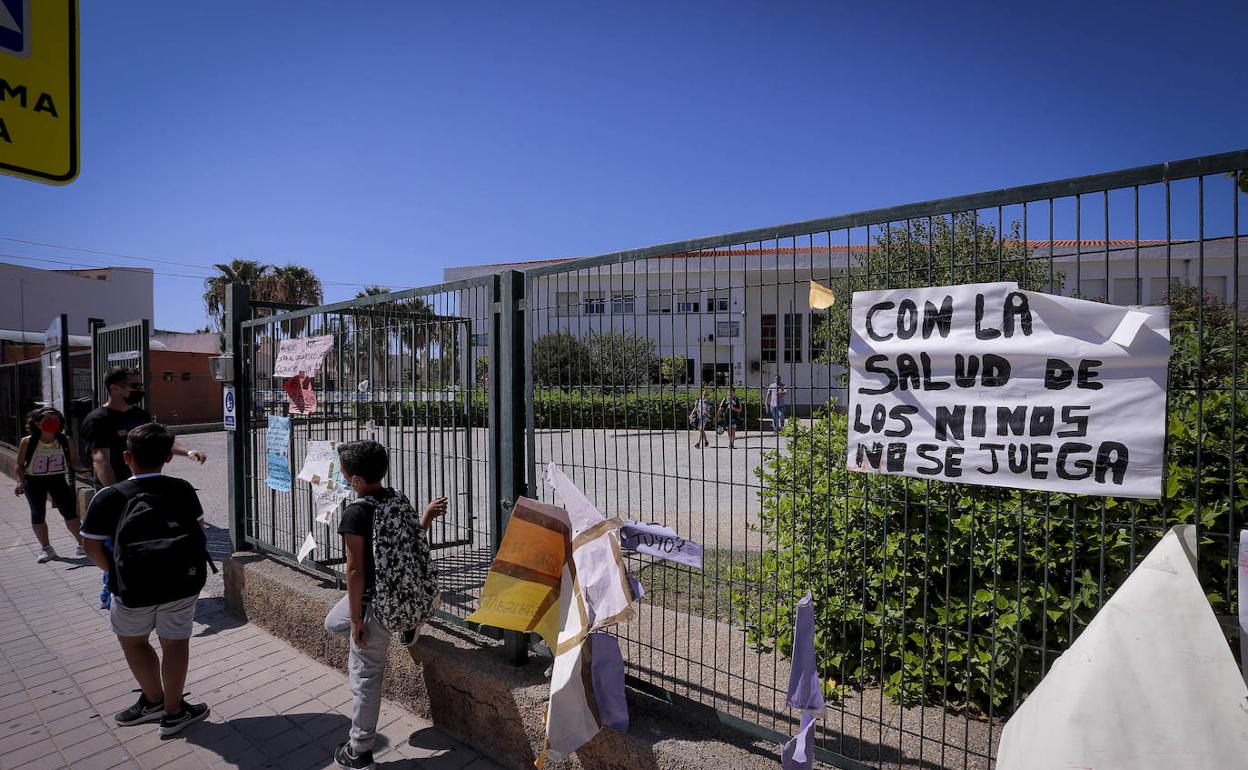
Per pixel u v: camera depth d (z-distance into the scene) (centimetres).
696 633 404
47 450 694
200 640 479
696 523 652
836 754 254
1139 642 165
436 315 409
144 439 350
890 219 227
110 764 330
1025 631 293
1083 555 278
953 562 304
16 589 616
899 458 228
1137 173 183
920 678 306
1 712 383
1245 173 176
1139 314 183
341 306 470
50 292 3291
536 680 319
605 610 272
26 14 228
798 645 229
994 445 208
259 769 324
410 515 325
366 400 454
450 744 338
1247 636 165
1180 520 255
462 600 457
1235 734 154
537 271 330
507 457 341
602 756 278
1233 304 174
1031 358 201
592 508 291
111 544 364
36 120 232
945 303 218
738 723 271
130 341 855
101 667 444
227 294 565
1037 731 171
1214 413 259
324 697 394
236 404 559
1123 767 158
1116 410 188
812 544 289
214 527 847
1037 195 200
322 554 550
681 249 277
